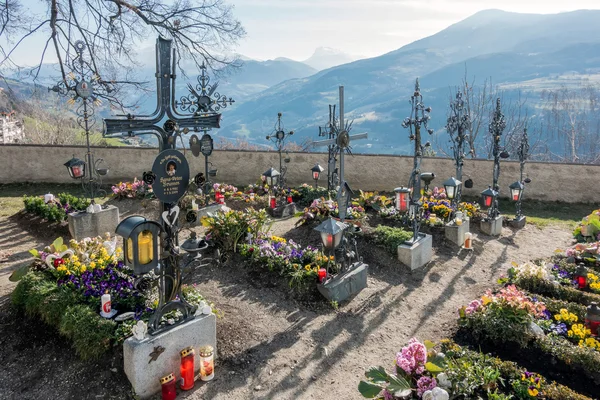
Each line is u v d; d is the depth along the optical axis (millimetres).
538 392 4727
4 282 7262
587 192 15695
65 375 5043
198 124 5363
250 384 5203
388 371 5543
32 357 5340
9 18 11977
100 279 6348
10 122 26781
